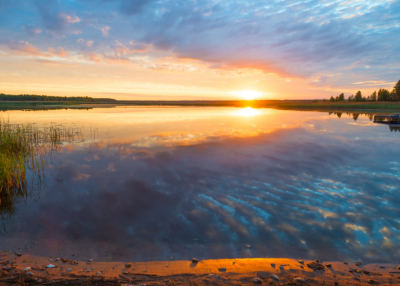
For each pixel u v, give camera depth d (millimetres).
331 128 23312
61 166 11094
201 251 5086
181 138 17297
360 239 5422
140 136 18109
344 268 4453
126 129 21672
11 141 13609
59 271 4332
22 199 7719
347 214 6555
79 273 4281
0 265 4449
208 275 4242
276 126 24312
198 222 6262
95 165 11164
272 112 48656
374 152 13547
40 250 5059
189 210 6906
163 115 37250
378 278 4125
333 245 5234
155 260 4781
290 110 58094
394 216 6406
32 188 8617
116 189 8438
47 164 11398
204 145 15000
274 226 6027
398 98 79250
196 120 29703
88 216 6609
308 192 8094
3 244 5266
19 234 5699
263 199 7578
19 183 8484
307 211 6766
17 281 3984
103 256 4891
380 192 8039
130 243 5379
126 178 9477
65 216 6621
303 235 5629
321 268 4426
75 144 15516
